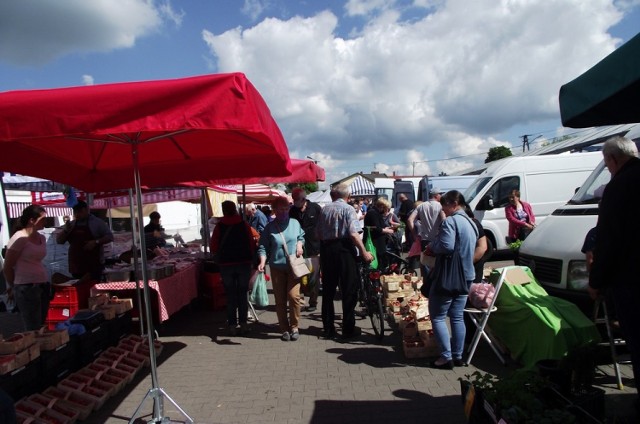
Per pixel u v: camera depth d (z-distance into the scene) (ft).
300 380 15.69
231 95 8.70
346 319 20.16
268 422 12.73
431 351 17.17
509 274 16.61
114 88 8.69
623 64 7.89
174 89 8.61
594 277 10.39
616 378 13.51
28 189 32.01
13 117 8.63
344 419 12.66
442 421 12.23
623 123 10.86
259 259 20.48
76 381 14.94
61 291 21.49
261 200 59.93
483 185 40.78
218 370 17.12
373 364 16.80
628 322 10.20
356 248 20.30
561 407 9.91
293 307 20.44
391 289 23.99
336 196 20.27
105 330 17.67
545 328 14.51
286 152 10.93
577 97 9.18
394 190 68.59
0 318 29.32
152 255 26.03
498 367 15.74
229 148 15.71
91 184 18.20
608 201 10.14
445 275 15.19
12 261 18.48
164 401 14.49
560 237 17.13
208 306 27.71
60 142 14.51
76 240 23.67
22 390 13.04
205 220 30.78
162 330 23.44
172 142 15.06
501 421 9.02
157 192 40.24
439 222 23.48
